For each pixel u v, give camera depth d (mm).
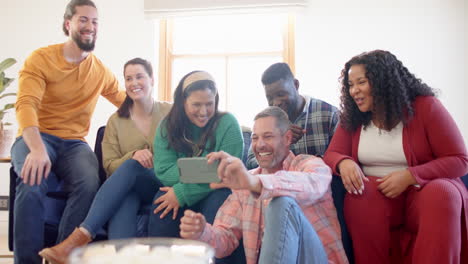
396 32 3730
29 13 4152
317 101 2174
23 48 4129
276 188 1181
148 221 1743
